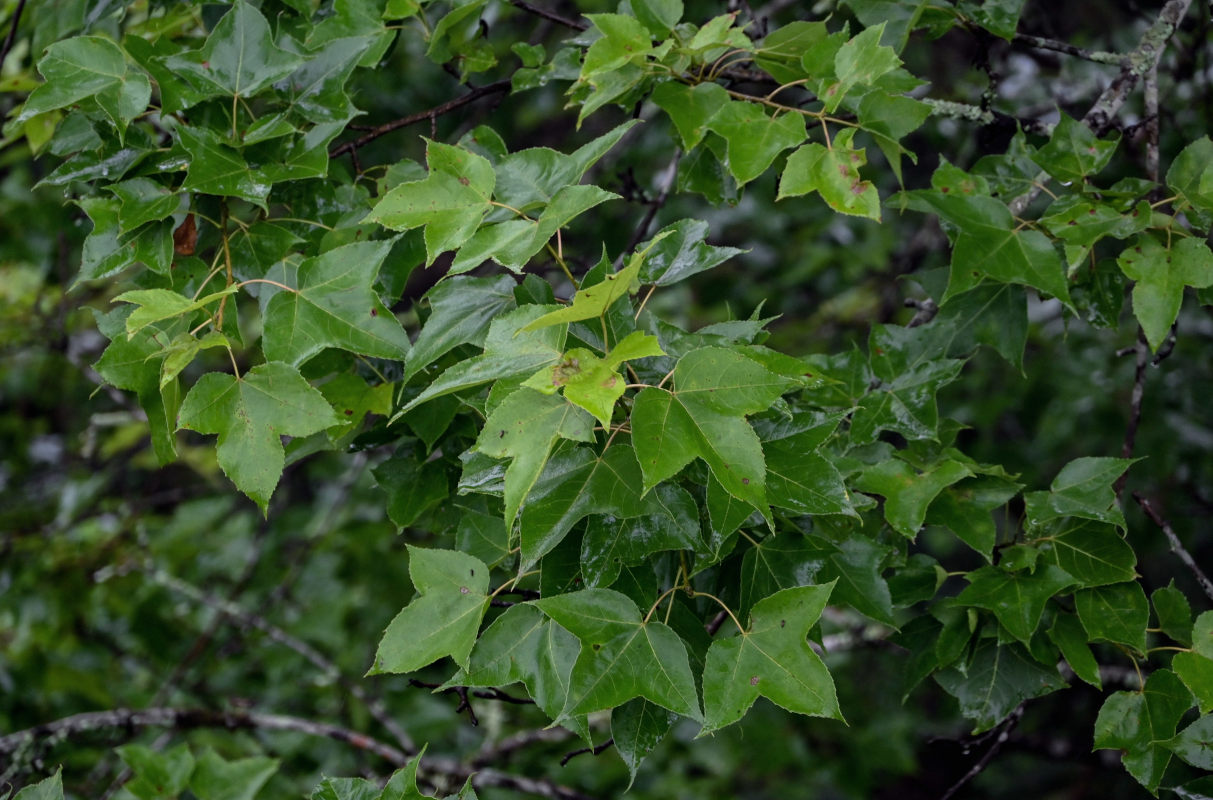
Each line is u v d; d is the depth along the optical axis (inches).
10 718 90.0
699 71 60.9
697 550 53.6
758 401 52.2
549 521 53.2
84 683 87.4
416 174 60.7
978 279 59.7
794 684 52.9
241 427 55.3
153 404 57.2
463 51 64.2
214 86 58.9
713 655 53.2
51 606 90.7
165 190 58.5
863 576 56.8
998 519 88.0
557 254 54.7
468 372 52.6
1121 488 62.4
